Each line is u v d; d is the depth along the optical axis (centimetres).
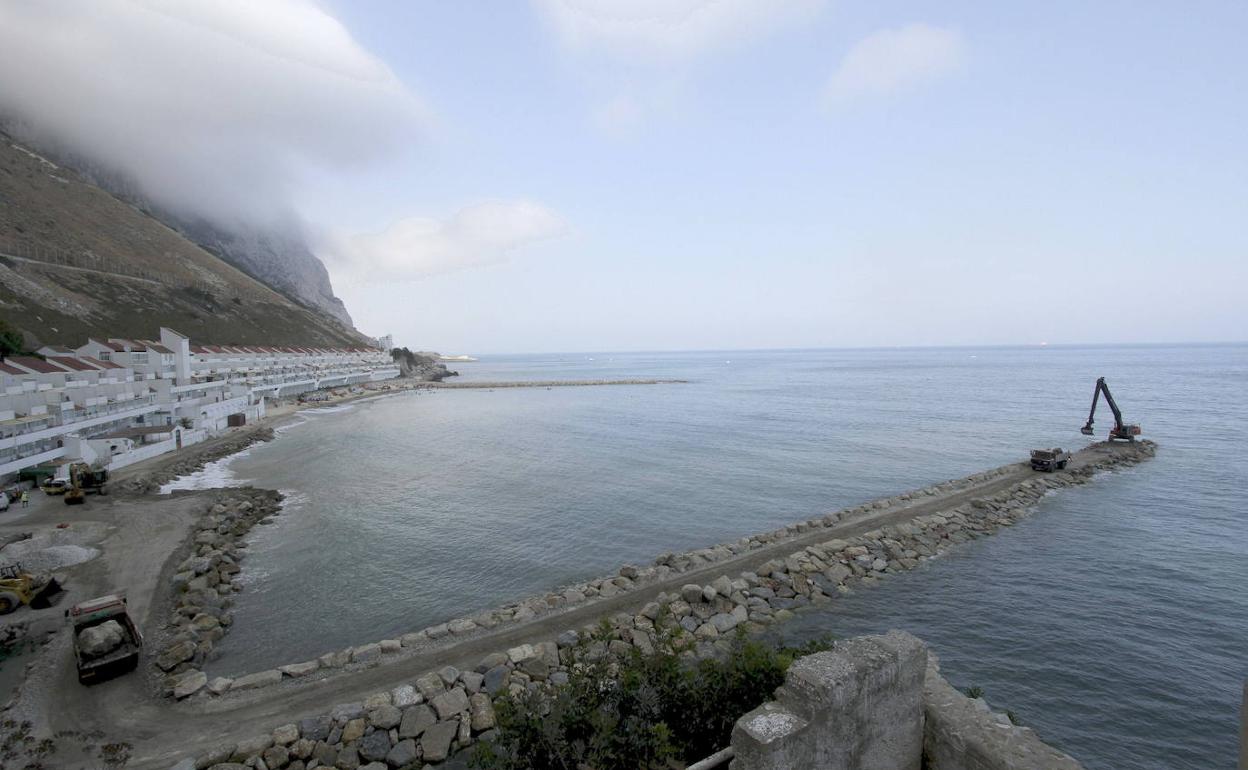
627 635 2605
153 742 1916
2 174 17250
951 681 2427
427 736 1914
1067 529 4241
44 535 3812
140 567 3425
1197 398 12338
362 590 3350
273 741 1861
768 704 936
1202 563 3591
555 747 1225
